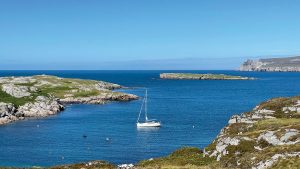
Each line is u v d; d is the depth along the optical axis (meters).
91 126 134.00
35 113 161.62
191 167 49.78
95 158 87.25
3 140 108.81
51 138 111.81
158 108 188.00
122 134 118.00
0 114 146.25
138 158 87.00
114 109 185.12
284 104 76.94
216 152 56.31
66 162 84.00
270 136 54.88
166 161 57.12
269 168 43.84
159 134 117.06
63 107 184.88
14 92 182.62
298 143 49.69
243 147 53.97
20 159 86.69
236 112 168.12
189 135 114.75
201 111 173.88
